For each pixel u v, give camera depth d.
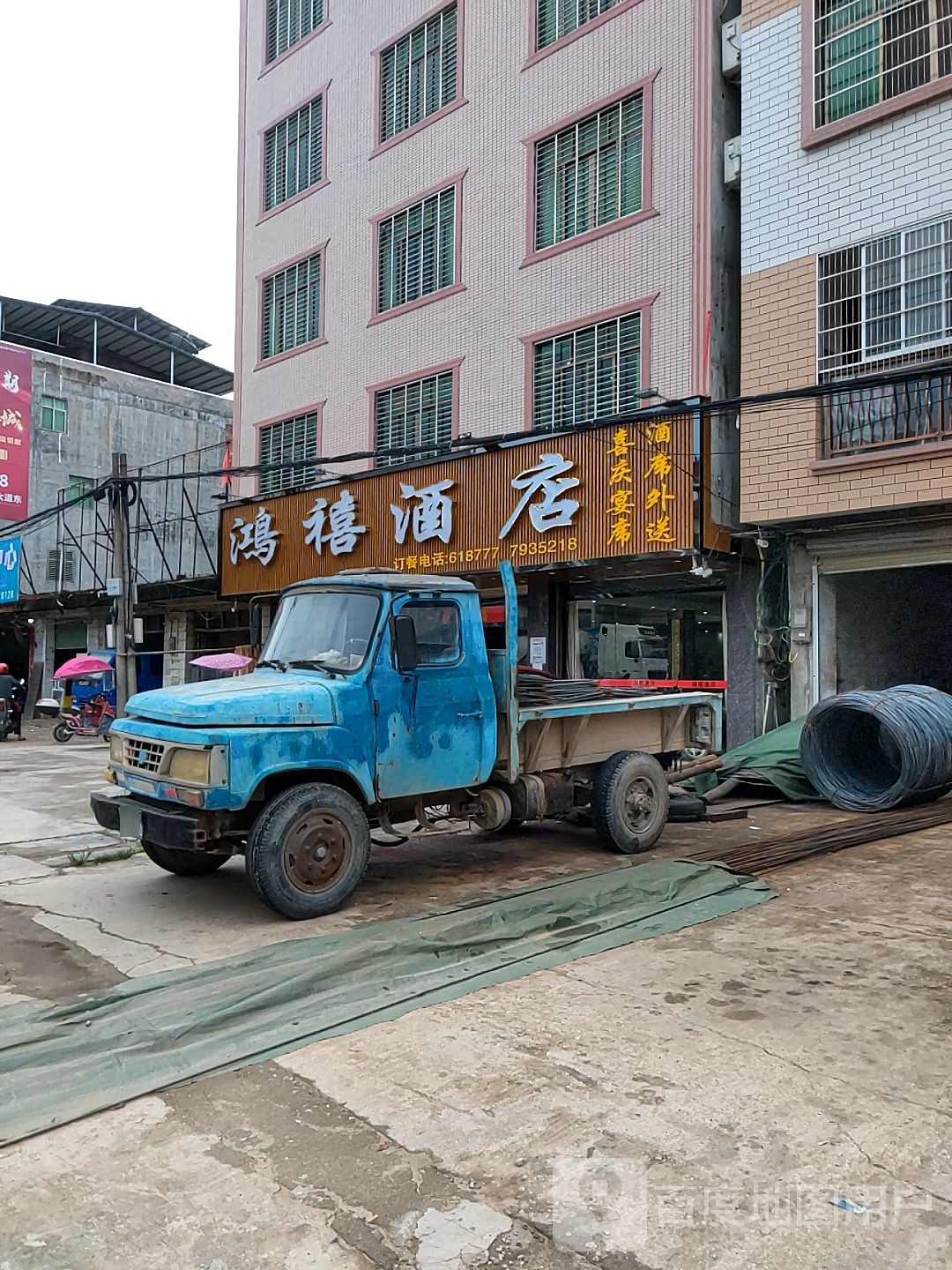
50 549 27.86
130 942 5.43
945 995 4.34
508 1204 2.78
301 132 17.86
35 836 8.79
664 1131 3.16
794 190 10.75
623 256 12.60
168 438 30.67
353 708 6.06
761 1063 3.66
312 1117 3.33
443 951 4.96
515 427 13.85
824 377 10.45
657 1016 4.13
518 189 13.98
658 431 11.26
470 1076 3.60
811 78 10.59
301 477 17.45
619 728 7.91
